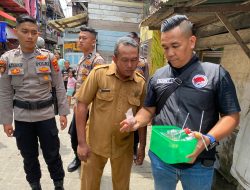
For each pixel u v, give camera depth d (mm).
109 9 12320
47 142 3049
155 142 1974
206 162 1881
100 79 2361
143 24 4789
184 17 1790
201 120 1809
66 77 10625
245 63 3756
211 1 3027
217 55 5074
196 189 1945
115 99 2373
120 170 2594
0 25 9766
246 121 2896
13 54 2875
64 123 3205
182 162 1743
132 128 1973
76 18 12484
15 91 2939
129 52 2129
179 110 1870
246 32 3734
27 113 2906
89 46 3627
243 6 2740
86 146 2434
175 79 1895
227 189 3660
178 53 1779
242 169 2777
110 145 2453
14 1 13477
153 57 8633
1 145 4984
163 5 2920
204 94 1797
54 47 36125
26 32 2762
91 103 2572
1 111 2934
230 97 1773
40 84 2918
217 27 4746
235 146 2988
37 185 3184
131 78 2365
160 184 2096
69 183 3672
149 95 2084
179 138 1735
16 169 4031
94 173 2562
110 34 12500
